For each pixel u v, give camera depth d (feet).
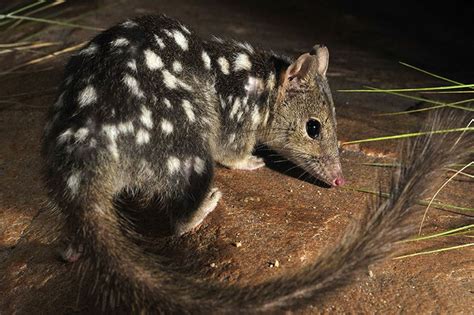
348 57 3.58
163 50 2.73
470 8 4.04
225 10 3.87
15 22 3.59
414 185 2.47
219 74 2.86
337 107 3.21
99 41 2.71
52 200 2.63
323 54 2.95
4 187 2.87
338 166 2.89
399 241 2.44
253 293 2.43
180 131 2.69
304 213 2.77
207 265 2.64
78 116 2.63
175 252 2.69
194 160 2.70
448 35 3.81
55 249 2.72
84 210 2.57
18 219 2.80
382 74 3.45
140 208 2.80
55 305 2.63
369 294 2.59
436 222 2.75
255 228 2.72
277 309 2.42
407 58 3.60
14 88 3.23
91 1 3.80
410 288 2.60
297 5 3.98
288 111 2.92
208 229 2.73
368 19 3.91
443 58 3.61
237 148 2.91
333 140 2.90
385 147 3.00
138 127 2.65
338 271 2.42
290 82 2.91
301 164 2.93
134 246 2.54
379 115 3.16
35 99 3.18
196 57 2.80
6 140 3.01
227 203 2.80
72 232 2.58
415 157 2.52
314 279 2.42
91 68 2.67
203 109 2.74
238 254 2.66
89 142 2.61
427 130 2.72
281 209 2.79
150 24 2.76
